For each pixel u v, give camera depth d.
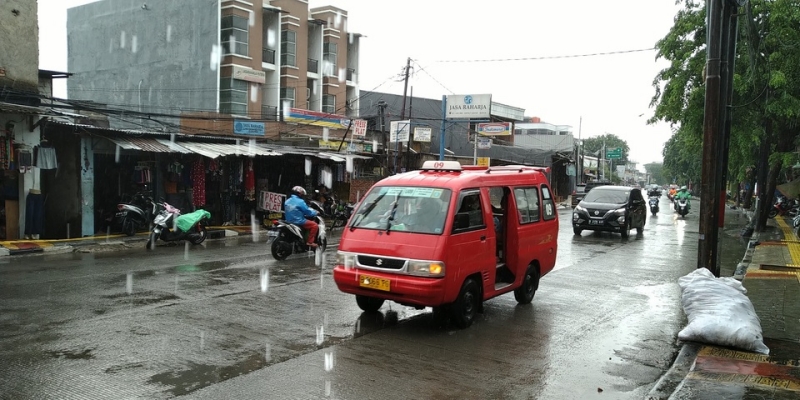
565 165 48.16
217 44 27.44
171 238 13.76
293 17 31.06
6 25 13.19
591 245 16.08
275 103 29.73
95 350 5.46
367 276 6.53
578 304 8.35
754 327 6.14
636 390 4.93
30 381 4.62
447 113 32.91
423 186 7.05
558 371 5.36
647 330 6.99
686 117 18.11
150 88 29.81
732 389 4.79
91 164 14.87
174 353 5.44
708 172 8.35
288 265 11.02
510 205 7.80
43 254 12.22
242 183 18.42
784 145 19.91
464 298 6.71
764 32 16.70
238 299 7.84
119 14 31.16
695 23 17.61
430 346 6.01
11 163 12.80
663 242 17.19
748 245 16.62
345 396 4.52
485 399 4.58
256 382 4.75
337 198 21.75
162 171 16.66
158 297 7.82
